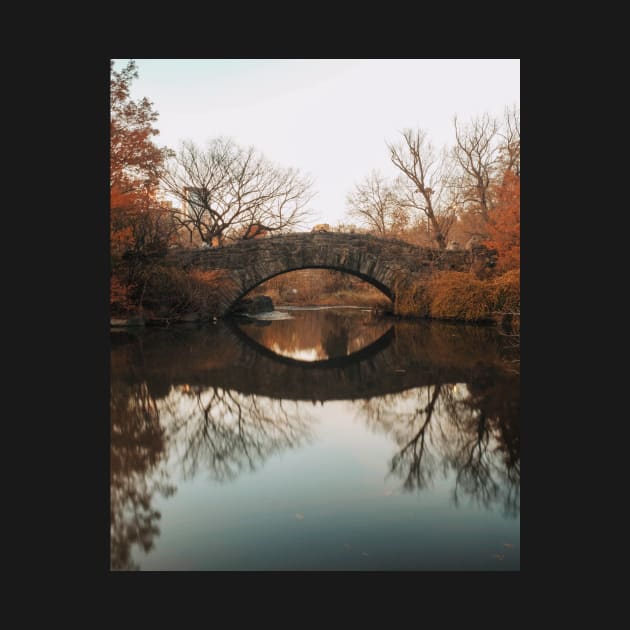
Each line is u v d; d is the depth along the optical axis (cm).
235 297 2269
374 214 3703
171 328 1891
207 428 707
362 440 651
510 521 421
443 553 375
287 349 1515
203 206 2928
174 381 1004
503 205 2130
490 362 1198
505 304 2000
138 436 668
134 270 1927
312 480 516
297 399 880
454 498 468
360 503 460
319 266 2334
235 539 396
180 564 362
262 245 2266
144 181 2055
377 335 1803
